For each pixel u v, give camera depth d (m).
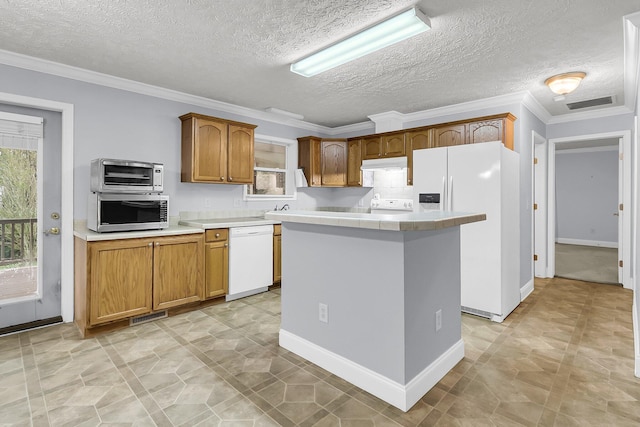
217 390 1.98
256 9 2.06
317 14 2.12
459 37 2.40
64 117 2.99
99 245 2.71
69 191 3.02
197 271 3.33
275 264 4.07
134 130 3.42
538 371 2.19
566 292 4.04
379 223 1.72
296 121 5.02
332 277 2.17
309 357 2.33
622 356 2.40
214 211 4.14
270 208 4.80
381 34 2.28
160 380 2.08
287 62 2.87
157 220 3.11
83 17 2.16
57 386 2.01
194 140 3.61
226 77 3.22
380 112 4.50
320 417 1.73
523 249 3.81
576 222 8.19
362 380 1.99
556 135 4.64
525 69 2.99
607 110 4.21
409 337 1.84
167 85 3.46
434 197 3.37
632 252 4.16
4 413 1.76
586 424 1.68
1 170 2.79
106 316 2.75
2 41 2.49
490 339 2.69
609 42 2.47
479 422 1.70
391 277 1.85
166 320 3.10
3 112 2.76
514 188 3.36
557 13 2.10
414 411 1.79
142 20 2.20
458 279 2.33
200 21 2.21
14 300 2.88
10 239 2.85
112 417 1.73
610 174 7.71
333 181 5.11
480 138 3.68
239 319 3.13
